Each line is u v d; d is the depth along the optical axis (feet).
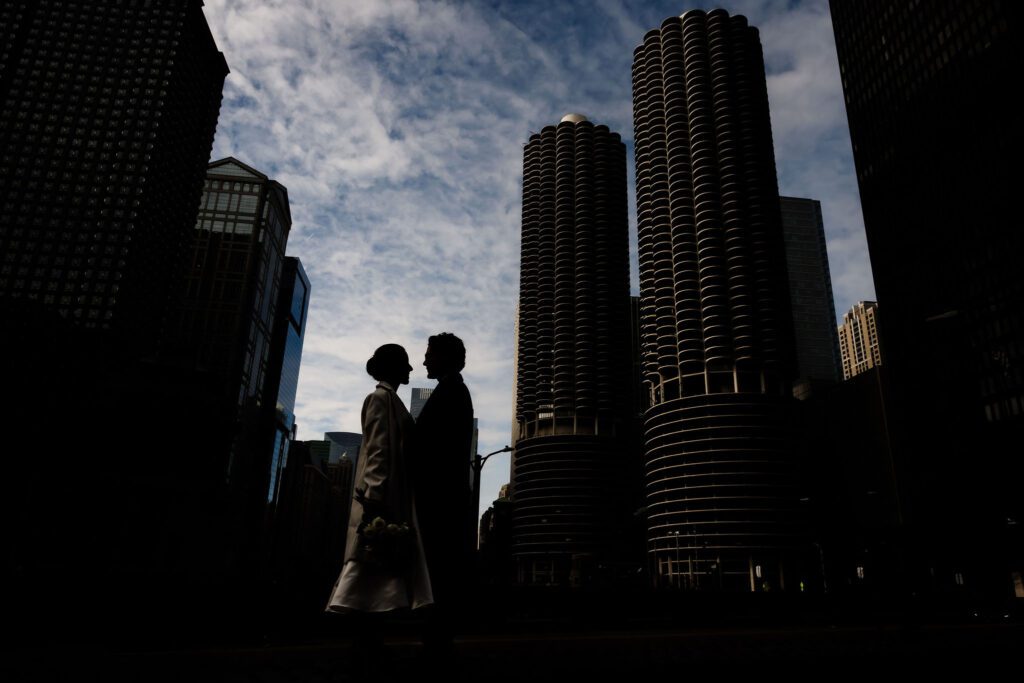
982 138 331.77
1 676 16.44
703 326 513.45
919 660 23.52
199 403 403.95
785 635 38.58
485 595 69.36
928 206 362.33
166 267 583.99
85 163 531.91
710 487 450.71
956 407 330.95
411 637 52.01
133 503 368.68
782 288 513.04
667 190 568.41
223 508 424.87
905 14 390.21
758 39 591.37
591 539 567.59
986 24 333.62
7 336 437.17
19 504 346.54
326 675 18.15
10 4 561.84
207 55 642.22
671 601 80.84
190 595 44.88
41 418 403.34
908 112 383.24
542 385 647.97
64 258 504.84
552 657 21.61
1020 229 306.96
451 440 16.44
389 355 16.89
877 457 450.30
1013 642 29.78
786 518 436.35
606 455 604.49
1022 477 291.38
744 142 548.31
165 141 560.20
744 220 525.34
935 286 352.08
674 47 597.52
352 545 14.30
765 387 483.51
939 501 334.44
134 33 574.56
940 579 323.98
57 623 38.75
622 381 642.63
